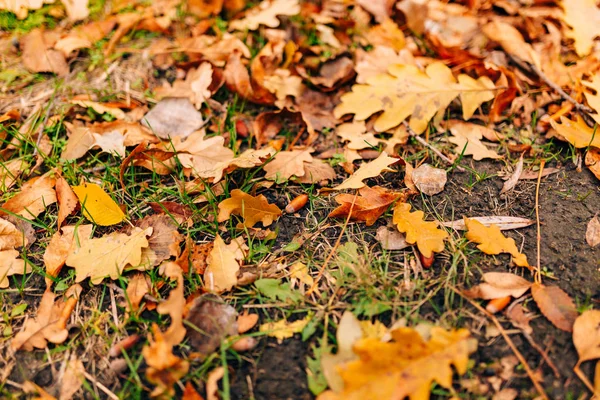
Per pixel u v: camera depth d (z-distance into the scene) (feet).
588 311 2.41
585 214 2.70
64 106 3.13
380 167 2.68
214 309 2.49
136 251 2.62
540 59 3.20
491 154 2.91
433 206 2.76
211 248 2.64
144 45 3.41
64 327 2.51
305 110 3.14
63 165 2.91
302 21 3.43
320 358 2.39
